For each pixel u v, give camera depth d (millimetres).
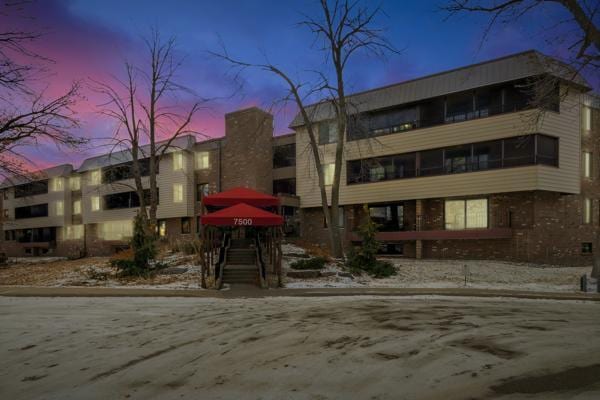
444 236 23812
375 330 7383
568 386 4617
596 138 24984
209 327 7840
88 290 13297
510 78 21281
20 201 53969
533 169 20688
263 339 6840
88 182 45094
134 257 17141
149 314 9320
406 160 26156
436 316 8758
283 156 33219
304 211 31375
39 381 5023
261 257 17344
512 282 15781
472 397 4324
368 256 17844
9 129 12367
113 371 5340
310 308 10000
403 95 25922
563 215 23172
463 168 23844
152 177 24344
